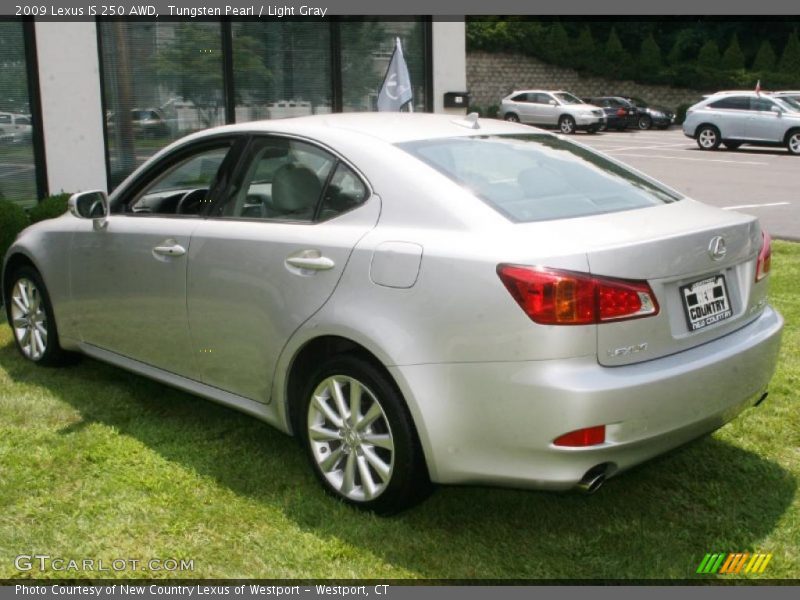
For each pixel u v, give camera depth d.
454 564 3.14
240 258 3.78
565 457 2.93
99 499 3.59
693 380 3.08
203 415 4.51
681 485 3.71
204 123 9.59
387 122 3.95
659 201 3.64
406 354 3.13
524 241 3.01
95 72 8.85
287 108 10.02
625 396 2.91
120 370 5.25
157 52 9.23
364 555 3.19
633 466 3.11
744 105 22.45
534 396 2.91
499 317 2.95
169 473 3.82
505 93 39.53
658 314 3.03
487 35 38.66
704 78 38.69
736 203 12.77
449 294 3.05
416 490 3.31
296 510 3.50
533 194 3.40
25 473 3.80
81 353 5.08
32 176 8.66
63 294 4.93
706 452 4.01
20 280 5.33
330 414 3.52
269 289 3.65
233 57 9.62
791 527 3.37
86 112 8.86
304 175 3.72
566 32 42.62
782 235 9.84
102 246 4.55
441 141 3.69
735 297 3.41
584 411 2.87
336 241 3.43
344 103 10.40
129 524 3.40
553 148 3.95
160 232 4.21
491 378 2.98
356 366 3.36
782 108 21.75
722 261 3.27
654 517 3.46
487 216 3.17
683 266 3.11
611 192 3.60
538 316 2.88
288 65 9.95
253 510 3.51
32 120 8.60
